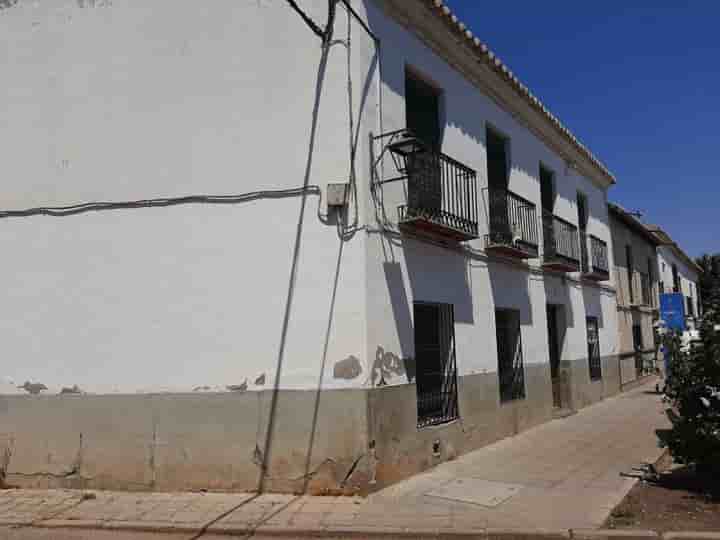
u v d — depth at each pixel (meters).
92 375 6.99
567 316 13.07
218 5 7.27
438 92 8.87
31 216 7.42
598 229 16.08
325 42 6.95
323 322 6.57
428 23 8.29
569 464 7.73
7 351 7.23
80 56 7.56
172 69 7.29
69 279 7.22
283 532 5.27
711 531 5.00
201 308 6.86
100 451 6.82
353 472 6.27
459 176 8.54
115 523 5.55
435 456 7.64
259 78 7.06
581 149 14.01
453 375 8.34
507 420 9.75
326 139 6.82
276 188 6.88
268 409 6.54
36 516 5.84
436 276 8.10
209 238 6.95
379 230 6.95
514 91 10.70
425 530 5.18
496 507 5.85
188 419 6.68
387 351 6.84
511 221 10.24
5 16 7.84
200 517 5.67
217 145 7.06
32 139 7.55
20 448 7.01
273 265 6.77
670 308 14.69
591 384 14.31
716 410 6.42
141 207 7.15
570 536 5.00
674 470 7.36
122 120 7.34
